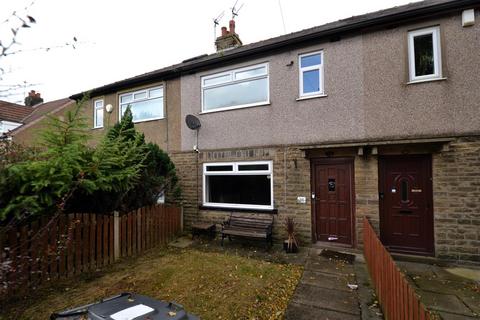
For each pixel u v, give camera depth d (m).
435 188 5.65
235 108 7.88
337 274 4.88
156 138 9.38
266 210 7.23
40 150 4.77
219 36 10.18
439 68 5.70
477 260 5.25
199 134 8.48
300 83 7.07
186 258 5.78
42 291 4.11
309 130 6.86
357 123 6.32
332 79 6.62
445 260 5.49
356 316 3.46
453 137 5.49
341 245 6.51
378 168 6.19
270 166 7.30
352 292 4.16
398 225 6.03
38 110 17.78
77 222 4.46
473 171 5.34
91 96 11.16
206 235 7.91
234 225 7.32
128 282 4.47
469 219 5.35
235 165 7.82
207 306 3.67
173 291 4.12
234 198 7.95
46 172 3.99
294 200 6.96
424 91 5.76
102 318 2.01
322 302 3.84
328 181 6.71
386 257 3.27
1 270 2.82
